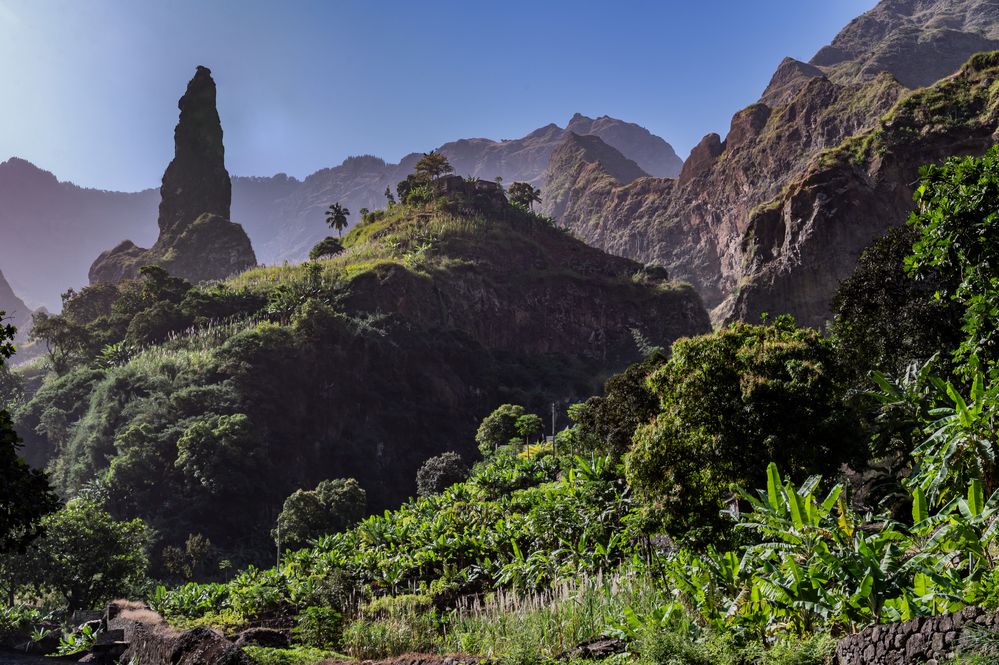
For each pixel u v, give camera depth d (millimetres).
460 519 30703
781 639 8047
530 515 24984
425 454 140375
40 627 45062
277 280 170625
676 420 19953
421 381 152000
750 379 19391
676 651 8305
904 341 23688
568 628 12266
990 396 10484
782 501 10055
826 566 8125
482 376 163500
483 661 10773
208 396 122125
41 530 14695
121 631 18047
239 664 11148
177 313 154000
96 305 196250
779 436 18828
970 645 5453
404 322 159625
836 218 186375
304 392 133625
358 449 134250
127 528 63219
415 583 26094
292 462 124812
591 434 34719
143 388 125125
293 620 24156
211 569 91188
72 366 156750
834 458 18516
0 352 14508
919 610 7141
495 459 70688
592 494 22906
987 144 174500
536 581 19203
